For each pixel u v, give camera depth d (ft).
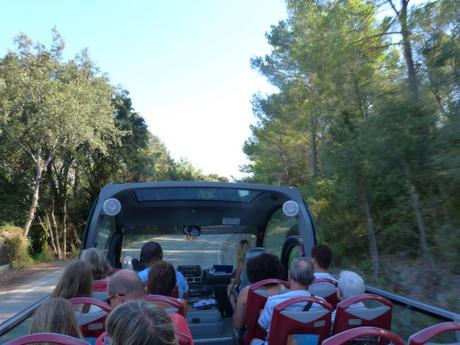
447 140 23.00
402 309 12.99
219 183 17.70
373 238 34.50
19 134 82.02
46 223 106.42
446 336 11.14
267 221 21.33
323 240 46.57
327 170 34.01
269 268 14.69
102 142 98.37
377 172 28.68
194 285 21.13
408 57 29.99
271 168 117.70
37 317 9.51
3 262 77.61
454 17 25.85
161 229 20.88
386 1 35.53
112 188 17.08
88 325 11.08
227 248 21.50
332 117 35.70
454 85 23.68
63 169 113.80
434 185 26.50
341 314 11.94
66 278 12.23
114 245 20.45
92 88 92.79
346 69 35.99
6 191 102.83
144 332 6.66
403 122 25.88
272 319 11.51
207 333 16.84
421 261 30.91
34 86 82.58
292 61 67.97
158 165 225.15
